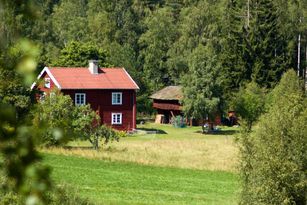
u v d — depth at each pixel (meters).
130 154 65.50
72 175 51.84
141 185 49.91
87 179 50.75
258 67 132.25
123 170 56.22
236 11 145.25
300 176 30.34
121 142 83.25
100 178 51.56
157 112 133.88
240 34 136.00
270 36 134.12
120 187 48.41
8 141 4.07
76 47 135.75
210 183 52.09
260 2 135.75
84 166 56.47
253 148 31.14
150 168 58.09
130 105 106.12
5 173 4.01
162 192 47.31
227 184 51.91
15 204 11.68
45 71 103.31
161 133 106.06
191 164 60.94
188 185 50.88
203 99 110.69
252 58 134.25
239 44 135.62
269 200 30.42
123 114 105.69
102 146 70.88
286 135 30.58
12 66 4.03
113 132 70.12
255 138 31.28
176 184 51.09
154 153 69.75
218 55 141.38
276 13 136.50
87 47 136.12
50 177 4.12
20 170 4.00
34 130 4.17
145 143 83.06
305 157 30.38
